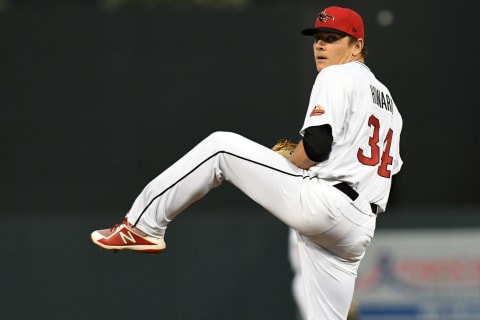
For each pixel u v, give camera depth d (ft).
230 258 91.91
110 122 93.45
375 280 91.45
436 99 93.20
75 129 93.66
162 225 47.70
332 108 45.80
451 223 91.35
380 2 93.30
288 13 92.32
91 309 91.97
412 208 93.76
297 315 90.79
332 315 49.37
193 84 92.89
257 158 46.39
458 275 90.94
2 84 93.91
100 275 92.12
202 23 92.94
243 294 91.56
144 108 93.30
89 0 128.16
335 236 46.62
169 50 92.99
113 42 93.30
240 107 92.53
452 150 93.35
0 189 93.81
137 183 93.45
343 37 48.55
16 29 93.76
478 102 93.04
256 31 92.53
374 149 47.21
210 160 46.85
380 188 47.65
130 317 91.86
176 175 46.98
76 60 93.66
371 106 47.14
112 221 91.91
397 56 93.15
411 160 93.61
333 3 93.76
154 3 121.70
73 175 93.76
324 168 46.21
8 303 91.66
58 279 91.81
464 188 93.50
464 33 92.94
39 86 93.76
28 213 93.86
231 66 92.63
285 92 92.12
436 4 92.99
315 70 91.91
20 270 91.76
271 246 91.61
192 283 92.02
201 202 94.02
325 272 48.85
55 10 93.66
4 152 93.97
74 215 93.56
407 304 91.09
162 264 92.32
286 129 91.97
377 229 91.81
